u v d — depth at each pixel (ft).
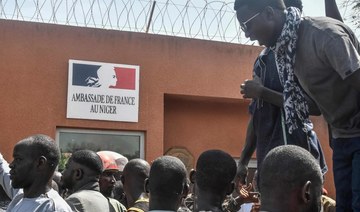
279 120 9.85
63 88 27.58
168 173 9.18
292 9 8.51
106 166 15.97
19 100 26.86
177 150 30.55
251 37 8.85
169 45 29.81
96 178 13.26
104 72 28.25
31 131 26.84
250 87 9.87
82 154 13.32
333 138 8.55
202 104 31.58
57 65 27.63
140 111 28.73
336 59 7.61
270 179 5.72
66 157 26.81
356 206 7.88
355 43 8.16
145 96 28.94
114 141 28.30
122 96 28.43
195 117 31.32
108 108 28.09
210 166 8.87
